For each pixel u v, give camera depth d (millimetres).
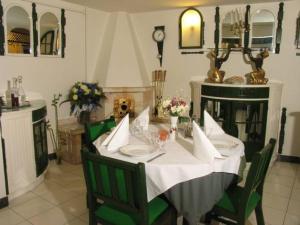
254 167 1670
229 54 3906
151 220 1674
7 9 3074
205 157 1775
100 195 1680
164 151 1975
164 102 2275
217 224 2305
